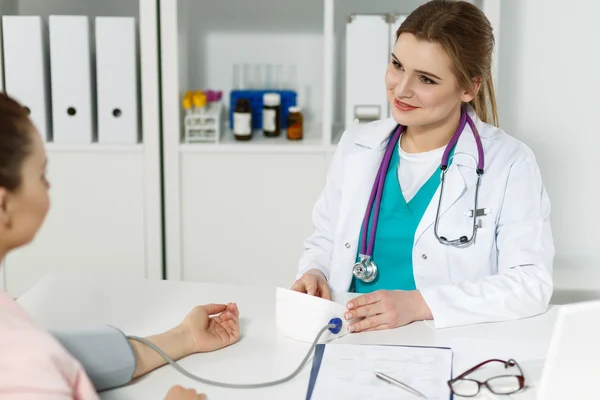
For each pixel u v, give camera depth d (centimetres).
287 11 281
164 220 265
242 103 258
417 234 162
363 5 280
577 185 289
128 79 249
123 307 144
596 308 102
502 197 160
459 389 115
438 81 150
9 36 246
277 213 259
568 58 281
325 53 248
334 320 133
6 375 90
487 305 142
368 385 116
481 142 162
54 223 260
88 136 253
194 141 256
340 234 170
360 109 253
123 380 117
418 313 141
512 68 284
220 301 149
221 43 283
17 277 264
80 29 245
